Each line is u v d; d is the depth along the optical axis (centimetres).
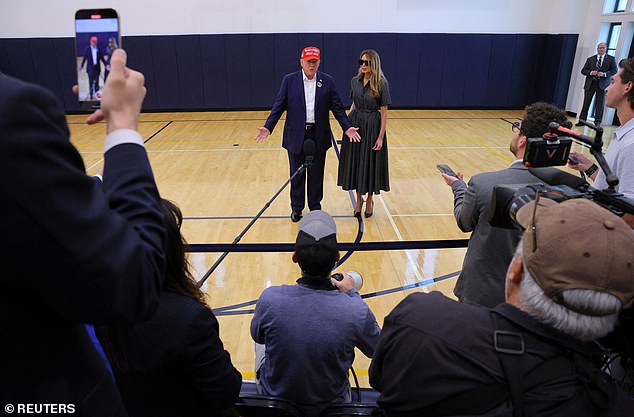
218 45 986
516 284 77
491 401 68
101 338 99
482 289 177
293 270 357
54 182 46
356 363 255
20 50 954
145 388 104
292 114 416
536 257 70
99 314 51
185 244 122
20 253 46
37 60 958
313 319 146
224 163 649
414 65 1023
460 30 1007
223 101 1027
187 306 106
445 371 71
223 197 518
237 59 997
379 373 87
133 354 100
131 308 53
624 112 190
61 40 948
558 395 66
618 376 119
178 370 105
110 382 64
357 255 381
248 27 978
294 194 441
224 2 960
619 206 111
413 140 788
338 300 151
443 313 77
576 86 991
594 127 124
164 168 628
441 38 1008
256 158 671
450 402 70
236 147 736
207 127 888
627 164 178
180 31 975
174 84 1008
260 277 347
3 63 964
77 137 785
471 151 716
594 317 67
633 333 94
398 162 655
